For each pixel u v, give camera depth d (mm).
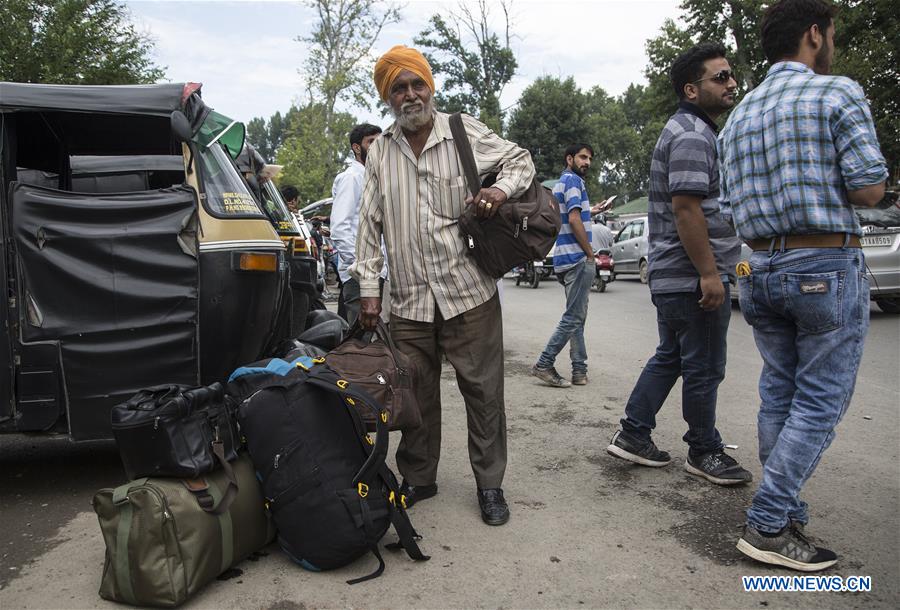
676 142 3195
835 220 2518
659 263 3457
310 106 30250
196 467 2492
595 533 2986
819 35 2730
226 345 3469
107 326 3283
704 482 3568
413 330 3225
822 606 2379
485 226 2988
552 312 11492
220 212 3506
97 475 3896
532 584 2559
